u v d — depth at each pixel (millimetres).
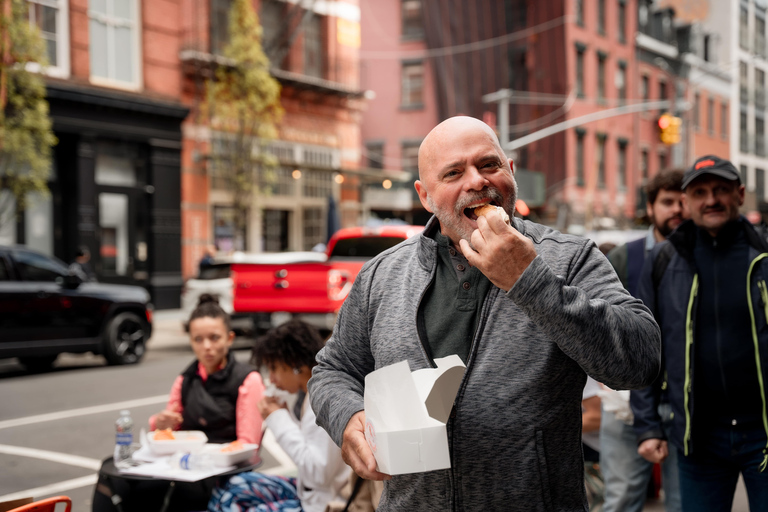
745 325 2662
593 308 1437
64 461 5617
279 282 11062
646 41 33219
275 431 3137
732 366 2652
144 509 3283
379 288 1833
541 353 1595
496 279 1446
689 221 2842
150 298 16859
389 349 1723
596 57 30062
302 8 20422
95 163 15797
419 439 1386
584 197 28953
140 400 7898
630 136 32406
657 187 3514
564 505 1633
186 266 17531
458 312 1692
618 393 3162
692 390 2713
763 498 2602
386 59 30188
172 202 17219
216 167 17656
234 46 17391
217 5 18578
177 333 14375
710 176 2717
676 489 3166
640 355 1500
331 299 10805
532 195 25875
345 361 1895
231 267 11383
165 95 17078
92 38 15906
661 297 2889
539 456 1584
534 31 28469
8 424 6801
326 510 3010
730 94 41344
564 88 27938
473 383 1608
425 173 1723
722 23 40938
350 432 1604
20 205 11875
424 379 1470
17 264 9219
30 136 11609
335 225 19219
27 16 14109
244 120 17359
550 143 28109
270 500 3049
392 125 30188
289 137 20250
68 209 15633
